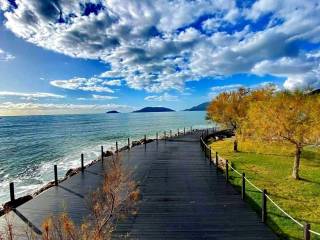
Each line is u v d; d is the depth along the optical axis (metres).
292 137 17.45
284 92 17.89
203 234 9.65
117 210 10.92
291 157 25.52
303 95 17.39
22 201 14.06
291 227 10.65
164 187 15.57
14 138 73.00
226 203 12.80
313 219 11.48
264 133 18.28
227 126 29.88
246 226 10.28
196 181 16.94
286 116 16.98
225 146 33.78
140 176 18.30
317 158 24.84
